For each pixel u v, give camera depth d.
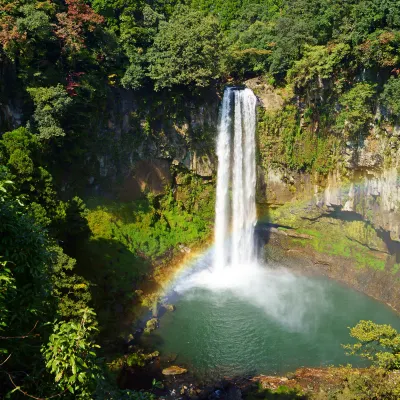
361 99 39.81
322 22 44.84
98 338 32.28
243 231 52.03
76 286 28.48
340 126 43.00
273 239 51.84
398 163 38.06
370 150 40.84
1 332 10.05
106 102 45.00
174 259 47.31
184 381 29.31
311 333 35.69
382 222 40.81
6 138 31.92
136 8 49.12
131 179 48.12
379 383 22.25
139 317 36.97
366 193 42.81
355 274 45.09
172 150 49.00
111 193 47.03
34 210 29.56
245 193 51.09
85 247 40.09
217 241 51.94
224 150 50.69
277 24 50.97
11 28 35.59
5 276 9.02
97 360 10.40
